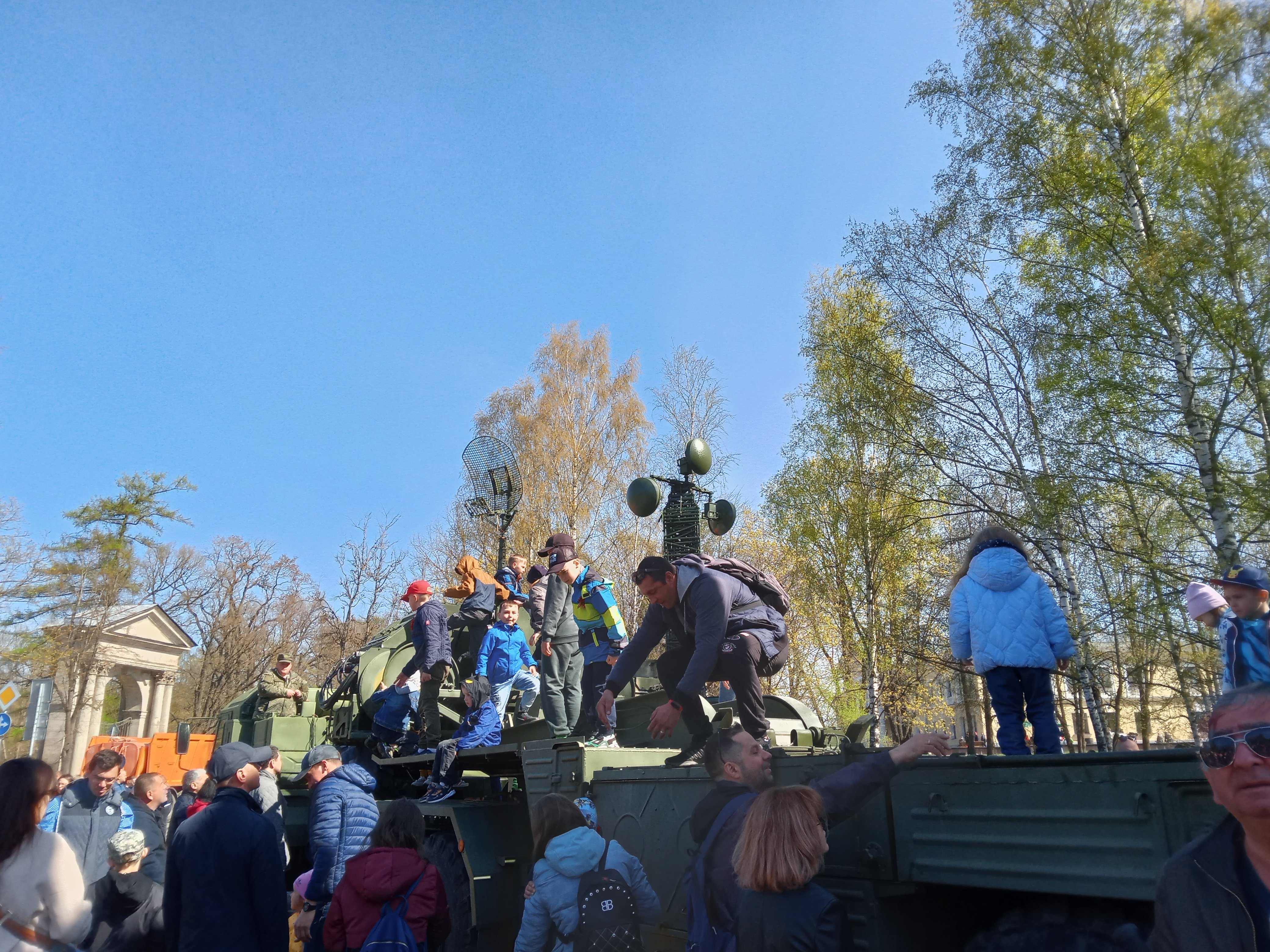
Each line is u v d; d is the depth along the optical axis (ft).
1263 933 5.87
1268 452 33.55
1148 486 36.47
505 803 20.08
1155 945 6.38
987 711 62.18
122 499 122.52
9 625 99.09
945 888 11.62
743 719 15.15
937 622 60.90
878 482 55.62
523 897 19.13
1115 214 39.60
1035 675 13.64
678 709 14.30
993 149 44.27
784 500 63.67
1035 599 13.67
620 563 81.92
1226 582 14.96
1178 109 38.93
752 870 9.29
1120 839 8.87
